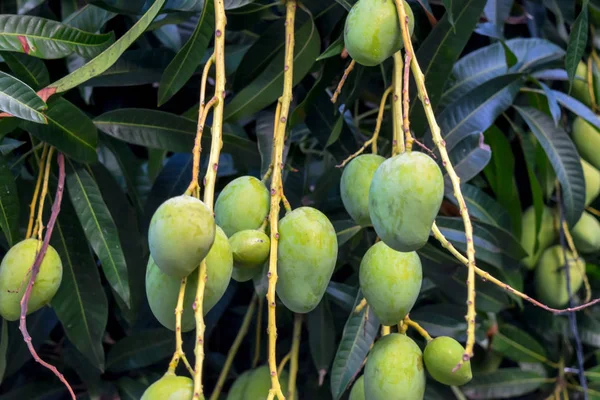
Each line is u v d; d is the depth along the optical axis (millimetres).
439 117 1860
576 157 1964
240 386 1868
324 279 1522
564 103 1983
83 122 1754
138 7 1790
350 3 1711
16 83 1593
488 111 1868
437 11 2008
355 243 1914
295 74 1798
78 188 1822
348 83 1825
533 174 2029
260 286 1774
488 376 2170
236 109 1804
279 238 1521
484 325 2148
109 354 2014
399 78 1610
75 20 1869
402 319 1582
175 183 1921
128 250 1907
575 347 2199
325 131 1878
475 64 2000
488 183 2150
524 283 2221
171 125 1837
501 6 2023
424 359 1562
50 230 1688
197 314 1424
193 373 1413
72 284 1848
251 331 2117
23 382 2082
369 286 1566
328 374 2012
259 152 1854
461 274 1972
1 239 1910
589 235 2125
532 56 2035
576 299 2168
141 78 1919
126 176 1981
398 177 1431
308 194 1968
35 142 1863
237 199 1560
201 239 1408
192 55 1712
